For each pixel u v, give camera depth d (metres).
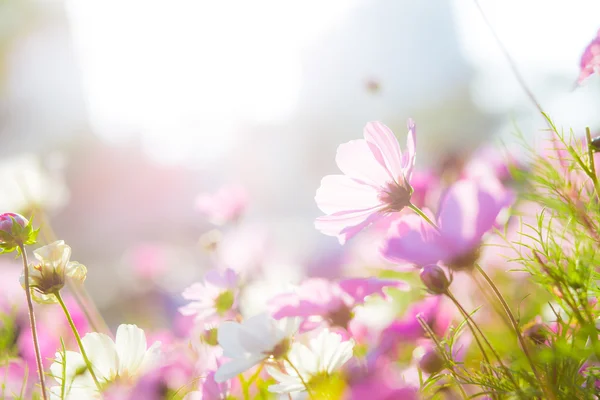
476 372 0.57
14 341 0.78
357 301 0.62
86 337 0.62
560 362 0.54
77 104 10.77
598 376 0.53
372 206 0.61
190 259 2.62
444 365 0.57
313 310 0.62
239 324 0.60
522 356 0.55
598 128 0.62
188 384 0.63
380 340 0.66
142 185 10.55
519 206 0.68
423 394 0.58
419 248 0.56
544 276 0.57
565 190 0.60
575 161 0.59
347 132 11.09
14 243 0.63
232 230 1.21
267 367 0.60
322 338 0.60
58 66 10.47
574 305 0.55
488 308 0.70
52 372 0.61
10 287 0.86
